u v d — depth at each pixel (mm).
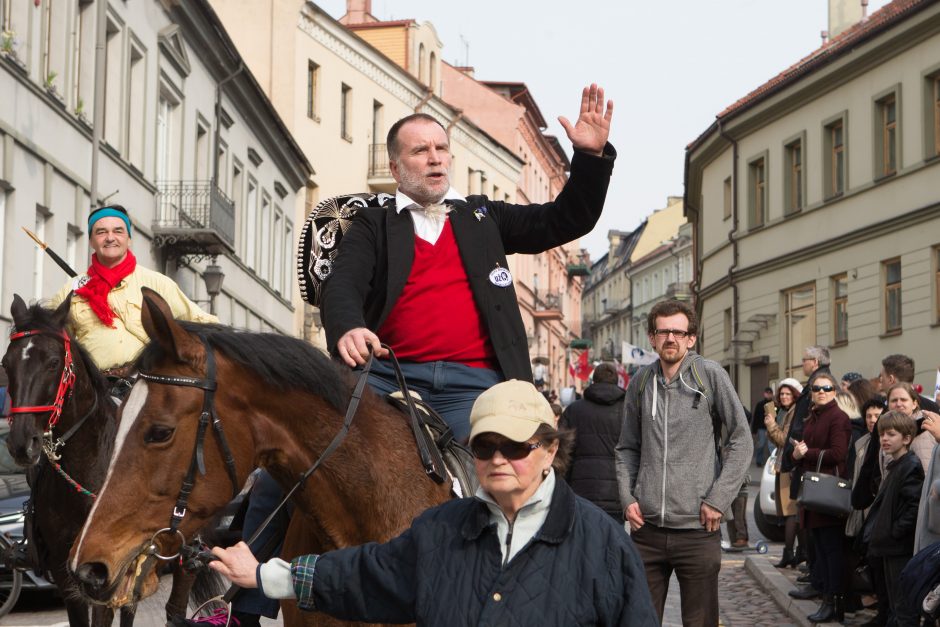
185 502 3668
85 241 20328
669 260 85688
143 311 3725
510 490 3230
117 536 3568
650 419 6590
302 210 41375
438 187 4836
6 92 16688
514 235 5066
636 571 3238
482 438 3230
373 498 4074
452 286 4844
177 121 26188
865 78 29672
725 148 38281
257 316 34656
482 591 3254
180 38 25734
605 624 3225
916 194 27438
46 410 6113
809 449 10430
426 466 4234
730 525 15086
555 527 3254
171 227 24531
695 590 6488
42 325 6234
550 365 70812
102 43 20375
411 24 50031
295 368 3938
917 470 8242
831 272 31031
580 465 9820
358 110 43781
